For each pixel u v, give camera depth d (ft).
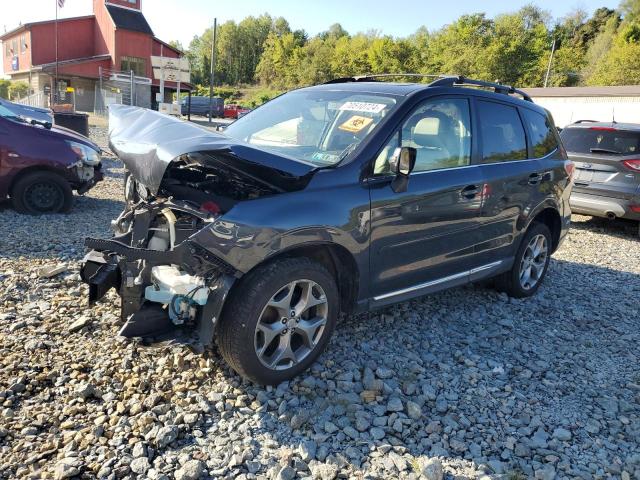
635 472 9.14
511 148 15.64
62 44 136.87
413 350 13.00
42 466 8.38
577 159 28.68
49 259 17.48
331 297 11.10
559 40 275.80
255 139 13.58
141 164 10.19
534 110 17.21
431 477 8.55
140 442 8.91
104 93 118.73
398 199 11.84
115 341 12.07
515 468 9.14
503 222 15.21
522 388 11.69
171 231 10.38
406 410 10.46
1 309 13.41
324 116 13.25
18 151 23.48
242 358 10.07
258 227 9.80
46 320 12.86
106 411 9.78
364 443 9.41
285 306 10.48
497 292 17.46
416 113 12.68
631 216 27.09
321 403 10.39
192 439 9.24
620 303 17.69
